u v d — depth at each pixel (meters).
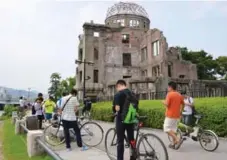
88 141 10.73
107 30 53.00
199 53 67.12
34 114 18.08
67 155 9.16
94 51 51.81
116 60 52.47
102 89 49.78
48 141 11.51
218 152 9.06
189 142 11.09
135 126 7.36
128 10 57.84
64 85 84.31
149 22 60.66
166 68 45.06
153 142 6.55
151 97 28.23
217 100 14.28
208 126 12.35
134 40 53.97
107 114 23.31
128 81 38.94
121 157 7.05
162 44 45.84
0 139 17.02
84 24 51.19
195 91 20.50
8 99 105.19
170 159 8.07
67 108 10.10
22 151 11.71
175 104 9.38
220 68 66.88
